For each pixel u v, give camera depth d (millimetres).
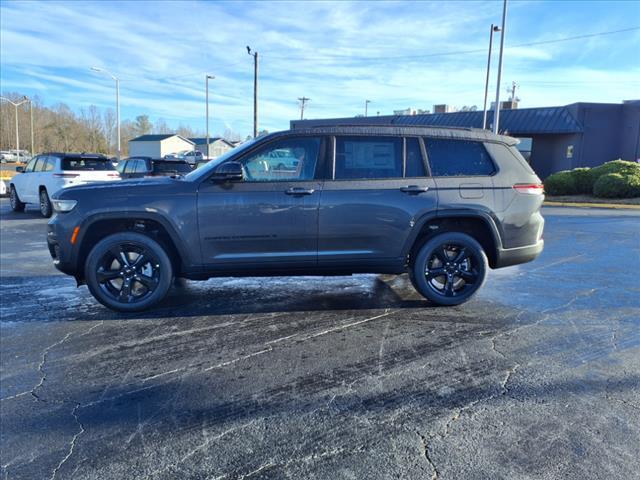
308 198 4551
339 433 2666
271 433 2674
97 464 2412
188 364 3578
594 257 7645
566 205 17688
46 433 2691
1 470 2369
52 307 4957
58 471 2361
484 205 4754
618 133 24922
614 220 12805
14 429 2730
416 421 2781
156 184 4559
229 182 4523
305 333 4211
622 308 4934
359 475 2309
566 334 4172
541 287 5770
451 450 2500
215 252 4582
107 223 4633
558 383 3238
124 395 3119
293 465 2393
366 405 2969
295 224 4566
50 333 4215
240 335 4168
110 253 4613
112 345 3945
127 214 4449
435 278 5066
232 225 4523
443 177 4754
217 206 4496
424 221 4703
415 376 3359
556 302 5152
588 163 25047
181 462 2426
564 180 19797
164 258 4641
